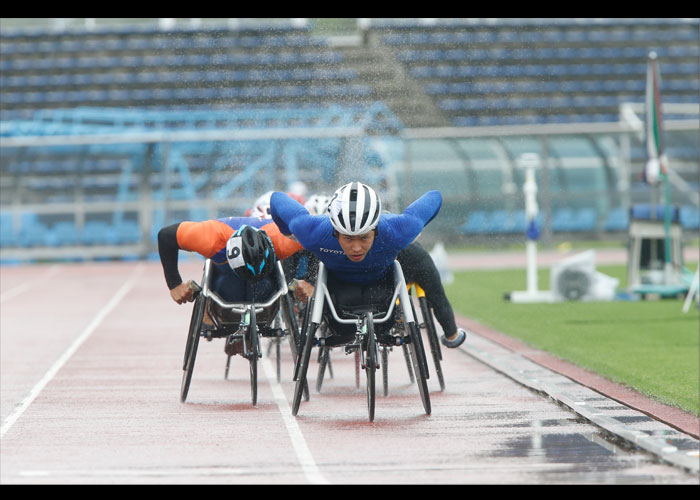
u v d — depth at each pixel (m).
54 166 125.00
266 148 119.38
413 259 29.53
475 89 146.25
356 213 24.55
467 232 121.62
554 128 117.69
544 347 40.06
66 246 114.75
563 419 25.77
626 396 28.28
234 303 28.77
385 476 19.88
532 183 61.38
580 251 115.50
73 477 20.05
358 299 26.92
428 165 121.62
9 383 33.34
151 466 20.97
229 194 118.62
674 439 22.08
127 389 31.89
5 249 113.81
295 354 28.98
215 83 144.50
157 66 146.12
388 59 149.12
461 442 23.05
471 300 62.44
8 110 141.50
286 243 28.41
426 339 43.09
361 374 34.34
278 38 149.75
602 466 20.48
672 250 60.81
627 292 62.16
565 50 150.88
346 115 135.88
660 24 155.25
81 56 148.88
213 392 31.17
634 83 148.50
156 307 61.56
